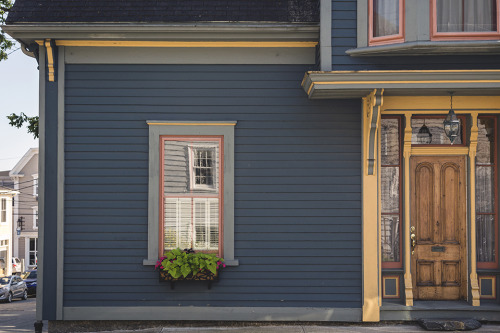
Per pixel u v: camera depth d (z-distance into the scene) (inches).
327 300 302.4
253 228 303.7
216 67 306.7
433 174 314.2
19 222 1488.7
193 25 291.6
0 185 1651.1
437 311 299.0
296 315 301.7
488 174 314.5
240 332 289.1
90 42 303.4
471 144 306.2
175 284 302.7
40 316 300.0
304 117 305.4
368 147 297.7
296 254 303.6
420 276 312.0
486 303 306.3
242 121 305.9
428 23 278.1
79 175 303.3
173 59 305.6
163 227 306.0
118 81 305.6
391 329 291.9
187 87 305.9
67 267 302.2
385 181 315.6
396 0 285.3
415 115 311.9
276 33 297.4
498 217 310.7
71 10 297.3
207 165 308.2
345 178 304.2
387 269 309.1
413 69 285.4
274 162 304.8
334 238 303.4
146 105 305.3
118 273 302.5
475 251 305.1
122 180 303.9
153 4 302.7
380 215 307.9
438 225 313.0
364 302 298.8
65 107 304.0
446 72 269.6
